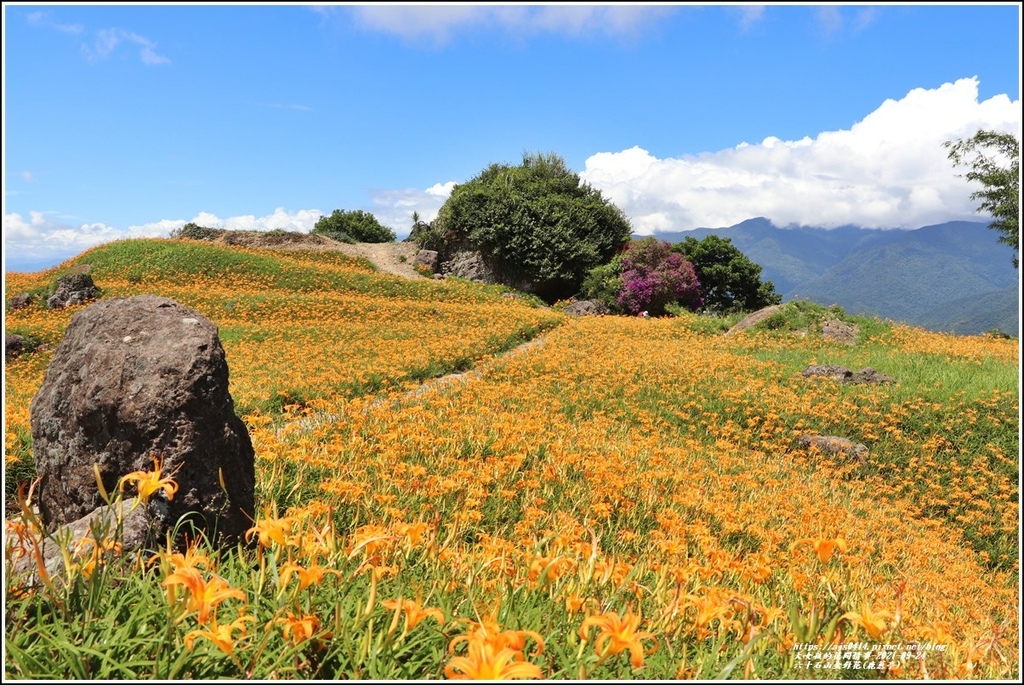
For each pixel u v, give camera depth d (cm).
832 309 2008
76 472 295
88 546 211
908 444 992
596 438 796
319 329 1827
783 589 336
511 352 1628
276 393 1007
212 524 279
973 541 779
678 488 662
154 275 2692
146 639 178
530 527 445
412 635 202
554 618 229
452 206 3375
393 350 1494
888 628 247
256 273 2788
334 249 3547
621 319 2448
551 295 3422
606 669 196
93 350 300
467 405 942
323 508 337
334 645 186
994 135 2183
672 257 2975
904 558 616
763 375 1348
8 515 318
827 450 976
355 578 229
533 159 3753
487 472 548
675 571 285
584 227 3400
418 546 275
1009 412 1055
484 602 240
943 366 1421
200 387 282
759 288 3647
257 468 469
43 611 192
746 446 1012
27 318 2114
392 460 547
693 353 1572
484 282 3294
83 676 167
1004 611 532
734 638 239
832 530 579
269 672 169
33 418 321
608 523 498
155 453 273
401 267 3441
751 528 560
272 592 205
